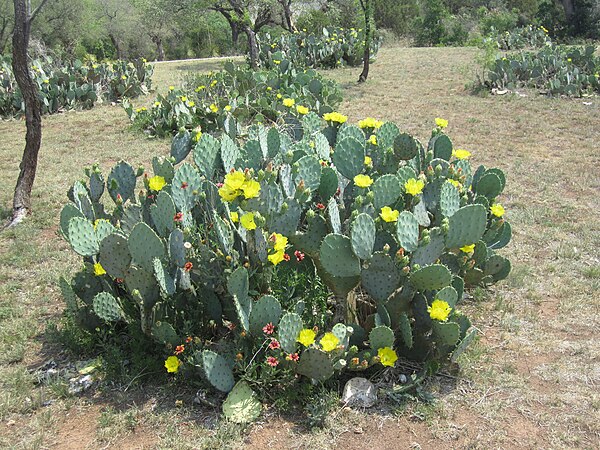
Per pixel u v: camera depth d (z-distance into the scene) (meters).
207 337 3.45
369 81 12.76
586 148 7.68
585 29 23.06
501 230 4.26
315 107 9.11
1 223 5.65
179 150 4.43
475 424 2.99
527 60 11.80
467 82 12.09
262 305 3.04
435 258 3.28
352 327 3.20
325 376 3.00
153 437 2.95
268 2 17.47
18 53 5.43
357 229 3.05
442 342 3.24
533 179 6.50
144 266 3.21
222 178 3.95
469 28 25.66
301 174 3.48
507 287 4.29
